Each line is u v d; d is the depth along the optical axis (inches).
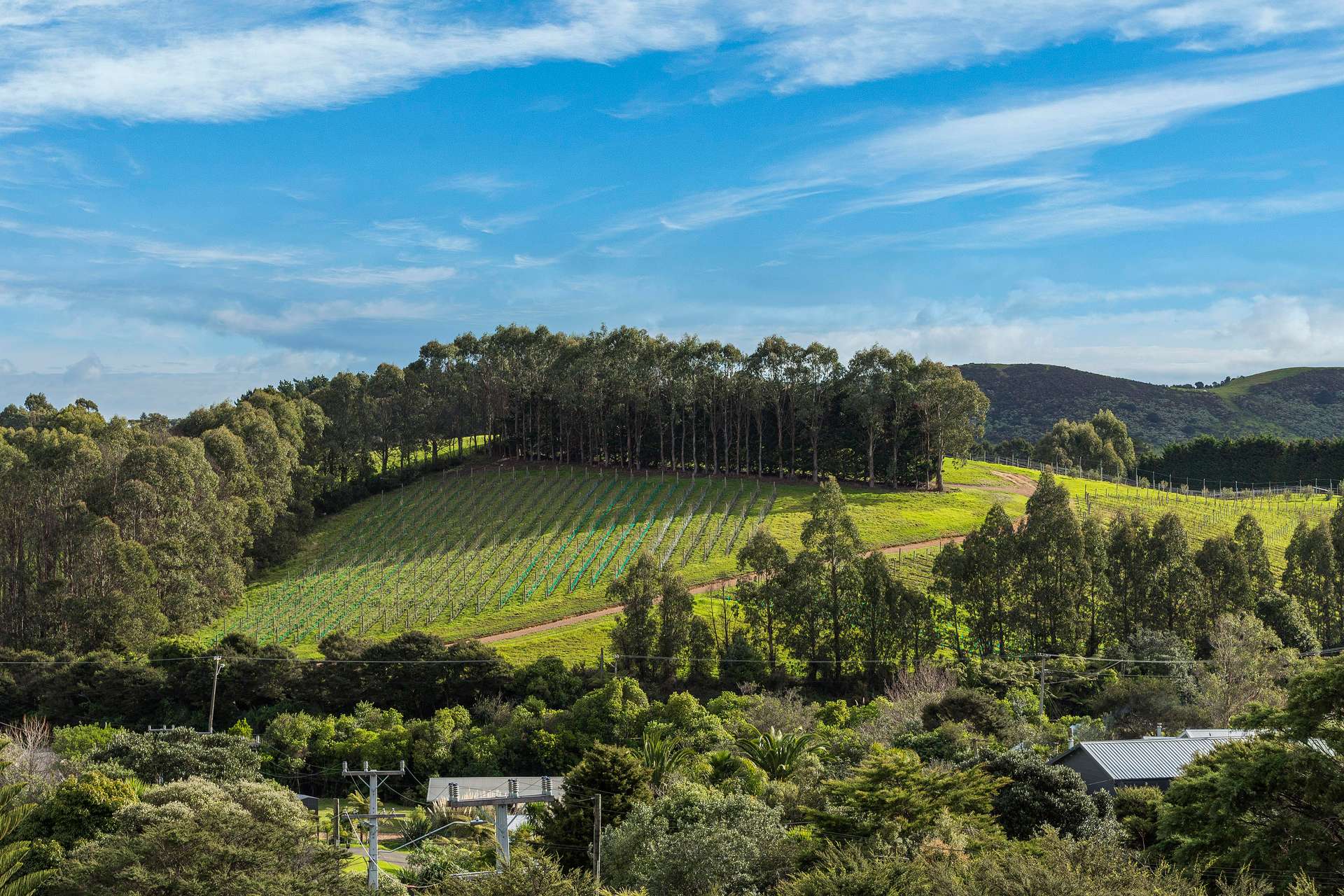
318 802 3373.5
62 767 2906.0
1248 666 3599.9
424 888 2132.1
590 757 2298.2
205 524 5536.4
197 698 3966.5
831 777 2632.9
